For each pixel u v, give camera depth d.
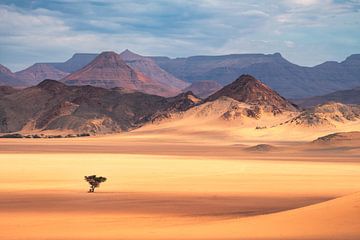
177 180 164.62
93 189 132.75
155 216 89.50
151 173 191.62
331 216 69.44
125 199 115.38
